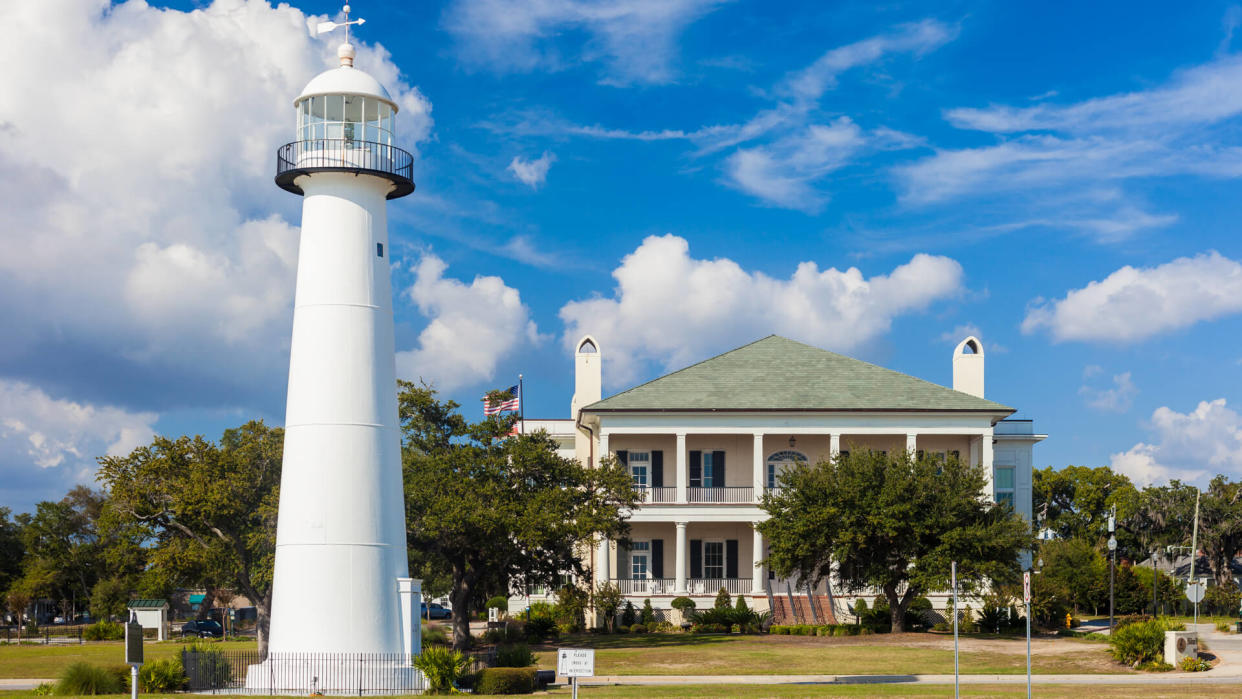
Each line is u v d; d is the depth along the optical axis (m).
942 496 50.03
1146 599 63.16
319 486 30.28
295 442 30.73
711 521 60.28
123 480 44.62
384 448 31.17
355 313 31.17
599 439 64.56
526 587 52.03
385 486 31.02
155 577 45.75
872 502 50.19
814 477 51.88
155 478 44.72
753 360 65.88
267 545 43.75
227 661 31.66
